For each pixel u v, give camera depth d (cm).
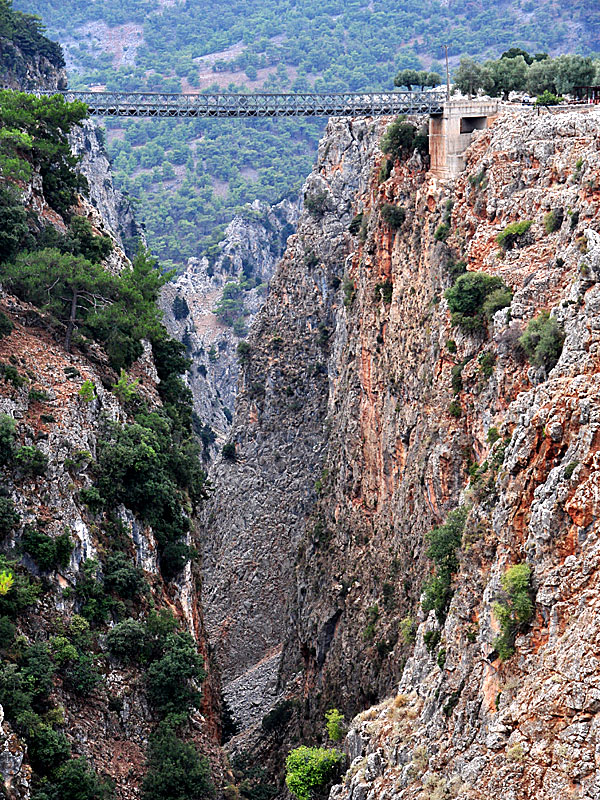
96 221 13612
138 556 9600
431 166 11944
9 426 8806
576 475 6438
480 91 13150
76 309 10844
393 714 8094
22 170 11175
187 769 8606
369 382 13300
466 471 9356
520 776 6153
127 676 8819
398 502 11650
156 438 10200
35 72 19762
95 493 9262
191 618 10344
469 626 7375
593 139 8944
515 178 9744
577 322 7156
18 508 8669
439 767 7000
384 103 13362
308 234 19962
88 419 9681
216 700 11675
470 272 9388
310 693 13350
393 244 12712
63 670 8369
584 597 6216
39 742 7594
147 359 11925
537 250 9050
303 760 10162
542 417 6844
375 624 11525
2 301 10375
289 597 16175
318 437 18912
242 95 14550
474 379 9275
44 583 8581
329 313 19312
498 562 7050
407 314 11744
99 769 8106
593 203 8294
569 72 12669
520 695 6406
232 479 19862
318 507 15475
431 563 9669
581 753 5869
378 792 7494
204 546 19562
